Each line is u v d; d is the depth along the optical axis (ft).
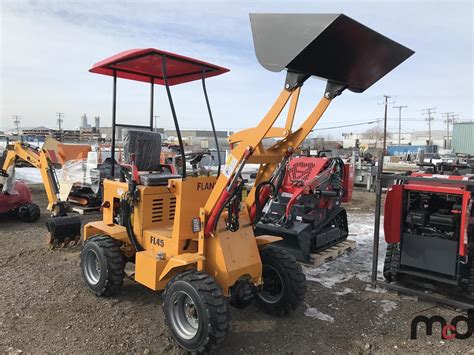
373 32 9.54
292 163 20.93
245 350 11.17
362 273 17.71
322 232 20.18
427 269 14.73
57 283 15.67
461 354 11.13
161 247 12.50
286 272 12.76
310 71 9.94
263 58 9.65
